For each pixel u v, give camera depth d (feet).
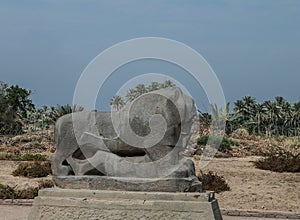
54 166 32.50
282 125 198.29
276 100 202.49
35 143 114.21
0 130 160.04
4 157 89.76
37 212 29.94
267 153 92.94
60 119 33.14
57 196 30.04
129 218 28.68
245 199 51.03
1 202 49.37
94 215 29.12
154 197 28.81
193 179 29.91
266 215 44.39
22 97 198.80
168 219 28.27
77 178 30.86
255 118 194.70
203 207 28.02
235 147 100.68
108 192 29.40
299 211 45.68
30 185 58.49
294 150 94.43
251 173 67.00
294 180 61.93
